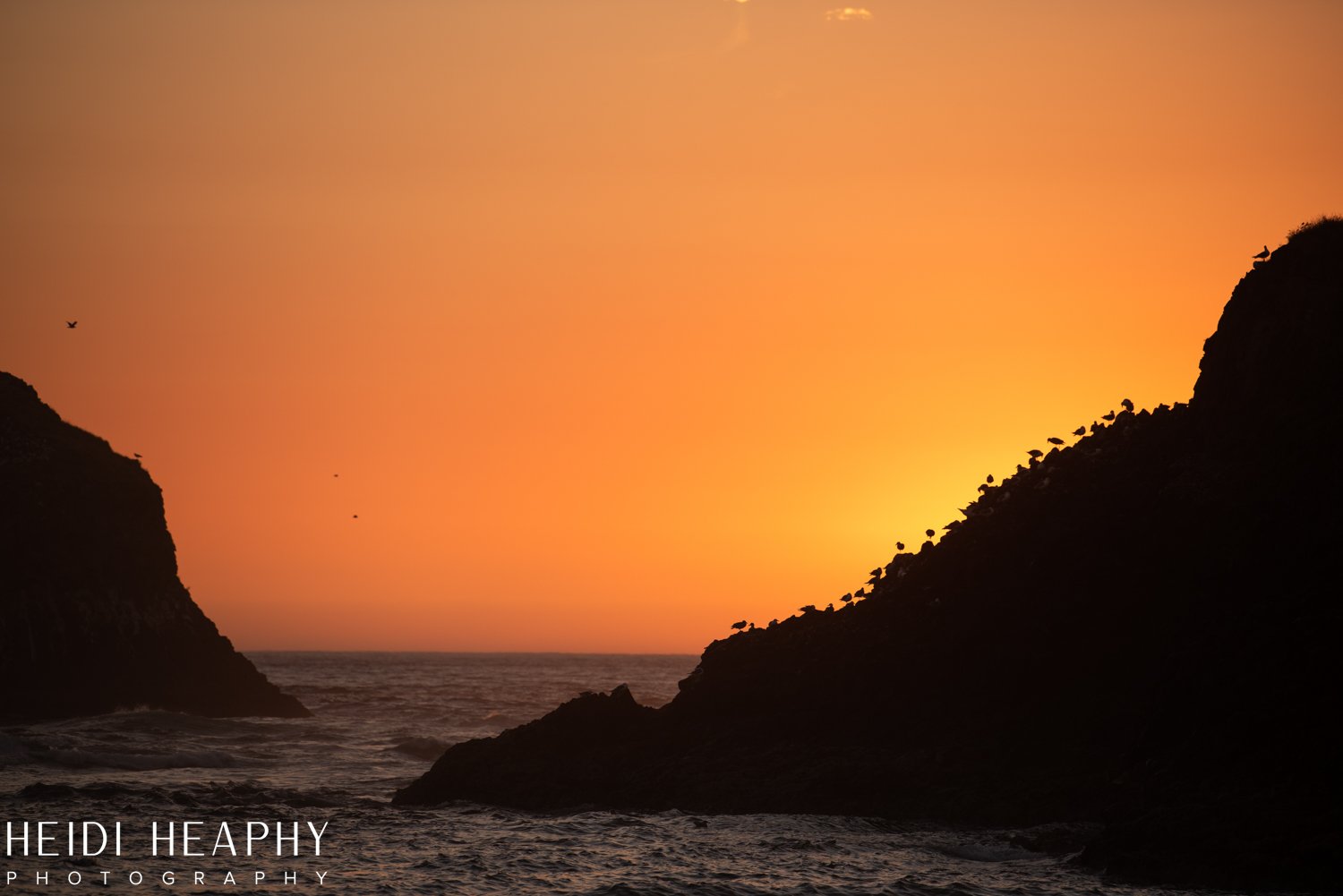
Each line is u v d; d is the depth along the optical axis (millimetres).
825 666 71875
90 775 82125
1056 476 75188
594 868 49250
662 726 72812
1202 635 60812
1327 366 68000
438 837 55812
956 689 68062
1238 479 67438
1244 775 54844
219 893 45156
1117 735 61750
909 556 79312
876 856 51938
